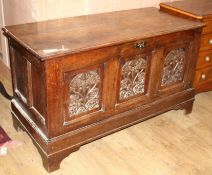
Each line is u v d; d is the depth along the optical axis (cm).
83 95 173
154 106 213
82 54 161
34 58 157
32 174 177
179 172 185
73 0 230
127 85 192
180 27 198
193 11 226
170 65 211
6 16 270
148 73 198
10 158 188
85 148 201
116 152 199
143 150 202
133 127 225
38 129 176
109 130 194
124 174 181
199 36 215
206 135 221
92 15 219
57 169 180
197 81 247
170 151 202
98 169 184
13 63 189
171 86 219
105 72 176
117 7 251
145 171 184
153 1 267
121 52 176
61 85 160
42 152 175
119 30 187
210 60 245
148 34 182
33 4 218
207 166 192
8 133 210
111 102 188
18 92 196
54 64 153
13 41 176
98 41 167
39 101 169
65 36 174
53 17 229
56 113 165
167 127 227
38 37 170
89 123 183
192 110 250
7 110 237
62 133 173
